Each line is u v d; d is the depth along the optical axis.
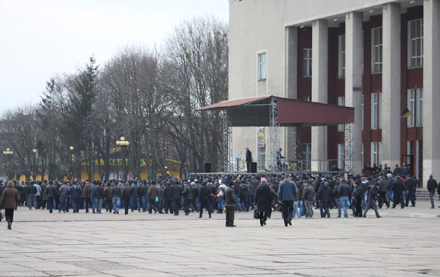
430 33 43.62
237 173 43.50
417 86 48.75
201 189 30.92
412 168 48.91
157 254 13.63
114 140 87.56
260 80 59.38
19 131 113.12
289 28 56.38
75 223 25.89
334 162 56.31
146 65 73.25
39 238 17.89
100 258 12.77
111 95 83.56
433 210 32.84
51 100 101.69
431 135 43.41
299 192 29.31
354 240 17.38
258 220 28.19
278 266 11.59
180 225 24.44
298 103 42.00
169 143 78.00
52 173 96.12
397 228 22.25
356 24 49.88
